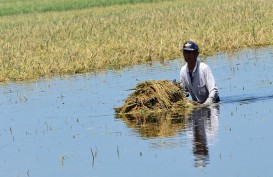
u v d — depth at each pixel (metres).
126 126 14.68
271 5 43.69
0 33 40.72
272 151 11.58
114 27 37.56
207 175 10.50
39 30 40.59
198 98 16.38
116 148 12.70
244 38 28.73
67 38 34.09
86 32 36.03
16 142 14.01
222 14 39.62
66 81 22.55
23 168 11.86
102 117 15.88
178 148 12.30
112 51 28.12
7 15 64.31
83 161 11.98
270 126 13.48
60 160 12.20
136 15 45.81
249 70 21.19
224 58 24.80
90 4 68.50
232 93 17.45
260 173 10.41
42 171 11.55
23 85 22.59
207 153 11.80
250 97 16.75
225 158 11.37
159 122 14.83
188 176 10.52
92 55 26.81
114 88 20.06
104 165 11.59
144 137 13.43
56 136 14.24
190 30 32.72
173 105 16.08
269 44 28.19
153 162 11.50
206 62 24.09
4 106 18.52
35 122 15.95
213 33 30.34
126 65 25.58
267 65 21.98
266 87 17.91
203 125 14.09
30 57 27.83
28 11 67.25
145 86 16.53
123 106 16.36
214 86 16.08
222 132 13.30
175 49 27.58
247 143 12.25
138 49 27.78
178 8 49.59
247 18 36.25
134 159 11.80
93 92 19.59
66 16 55.75
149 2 67.19
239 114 14.87
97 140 13.52
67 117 16.20
